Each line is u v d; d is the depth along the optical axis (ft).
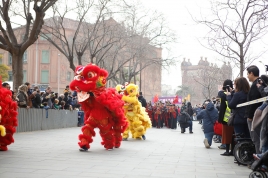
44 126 62.59
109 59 117.80
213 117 41.50
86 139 34.22
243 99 28.43
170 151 36.73
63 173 22.44
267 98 21.70
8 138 32.55
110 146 36.17
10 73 164.45
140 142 46.21
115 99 35.88
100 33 106.93
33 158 28.45
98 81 33.96
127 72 148.05
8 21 58.54
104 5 82.84
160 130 82.02
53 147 36.40
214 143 48.88
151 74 175.11
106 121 35.37
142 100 62.28
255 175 20.75
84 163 26.76
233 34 48.88
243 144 27.68
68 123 74.64
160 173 23.56
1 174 21.56
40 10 56.13
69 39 126.00
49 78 169.07
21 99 53.88
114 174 22.63
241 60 48.96
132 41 108.37
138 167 25.71
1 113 31.12
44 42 167.12
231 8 48.52
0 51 165.17
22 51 60.39
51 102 66.80
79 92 34.09
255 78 25.79
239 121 28.37
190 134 68.33
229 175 23.77
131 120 48.78
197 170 25.36
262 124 21.36
